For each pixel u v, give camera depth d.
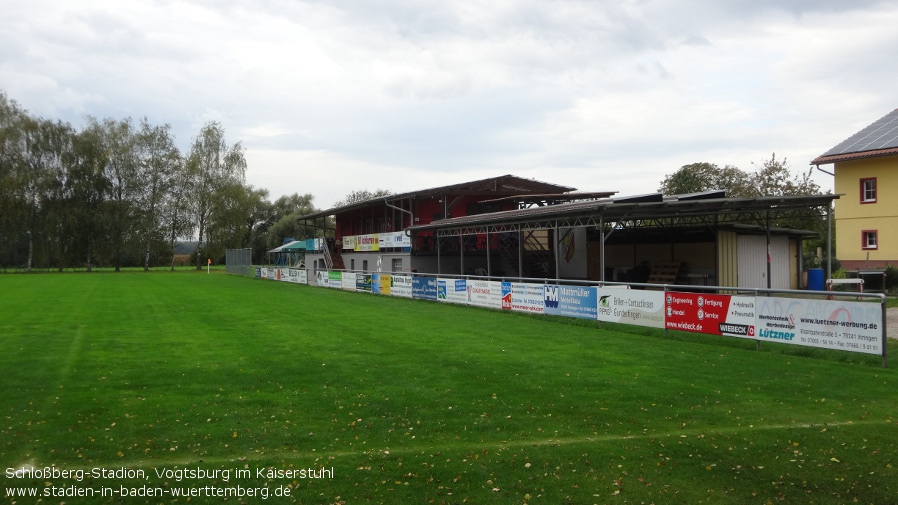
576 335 14.91
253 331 16.06
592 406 8.27
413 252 34.34
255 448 6.68
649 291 15.02
